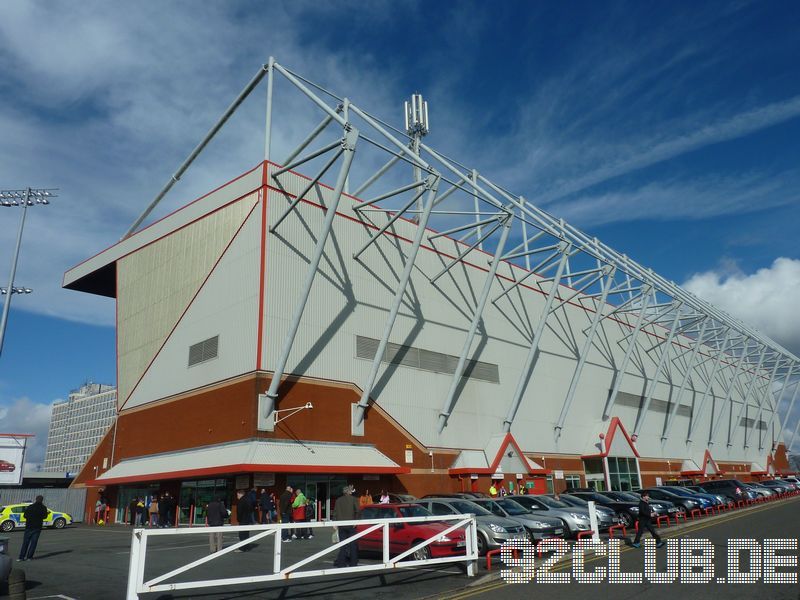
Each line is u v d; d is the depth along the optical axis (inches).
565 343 2145.7
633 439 2301.9
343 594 495.2
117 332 1713.8
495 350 1813.5
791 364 3543.3
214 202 1482.5
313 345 1322.6
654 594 448.1
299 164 1315.2
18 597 461.1
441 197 1708.9
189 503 1321.4
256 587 530.6
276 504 1170.0
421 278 1646.2
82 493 1708.9
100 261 1878.7
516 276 2022.6
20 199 1448.1
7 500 1796.3
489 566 593.9
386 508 705.6
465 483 1505.9
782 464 3747.5
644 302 2239.2
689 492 1223.5
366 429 1371.8
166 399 1440.7
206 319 1391.5
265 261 1286.9
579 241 1952.5
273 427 1204.5
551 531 769.6
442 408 1573.6
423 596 483.2
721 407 3213.6
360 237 1512.1
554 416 1968.5
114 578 582.2
